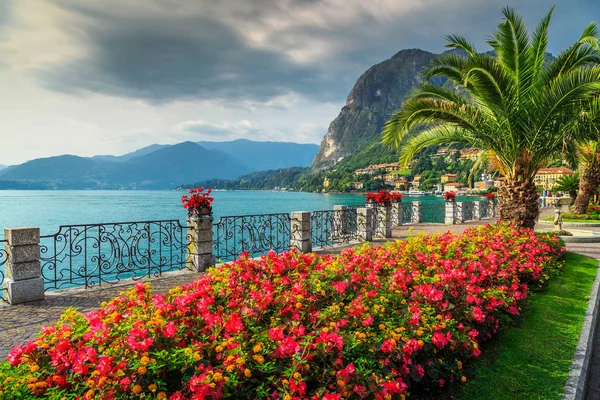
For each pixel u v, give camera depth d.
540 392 3.44
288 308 3.35
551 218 21.83
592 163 20.45
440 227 18.95
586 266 9.03
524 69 9.45
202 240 8.49
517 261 6.95
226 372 2.38
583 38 9.97
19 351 2.43
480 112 10.27
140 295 3.47
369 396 2.58
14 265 5.96
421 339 3.31
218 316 2.95
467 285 4.68
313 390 2.57
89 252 19.16
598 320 5.95
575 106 9.36
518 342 4.56
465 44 9.59
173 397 2.13
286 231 11.91
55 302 6.09
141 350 2.35
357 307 3.43
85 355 2.36
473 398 3.34
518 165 10.52
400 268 5.14
